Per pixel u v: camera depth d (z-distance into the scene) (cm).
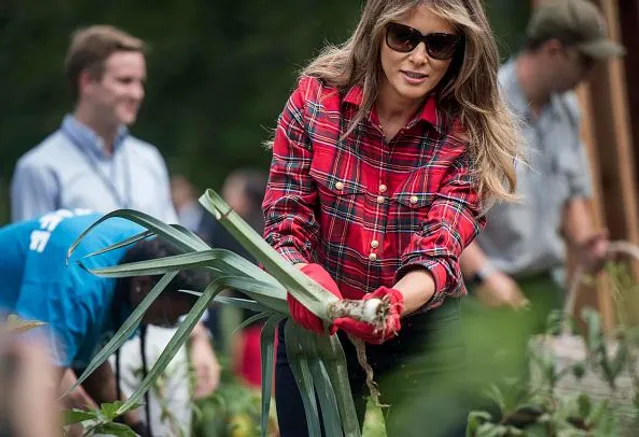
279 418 526
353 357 513
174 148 2470
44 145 870
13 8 2519
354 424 435
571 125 863
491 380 358
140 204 880
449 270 466
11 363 229
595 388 715
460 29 474
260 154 2436
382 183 492
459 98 489
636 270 1011
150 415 689
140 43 887
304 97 500
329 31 2383
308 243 492
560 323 689
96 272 430
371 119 488
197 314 430
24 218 859
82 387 653
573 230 891
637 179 1212
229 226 410
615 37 1064
